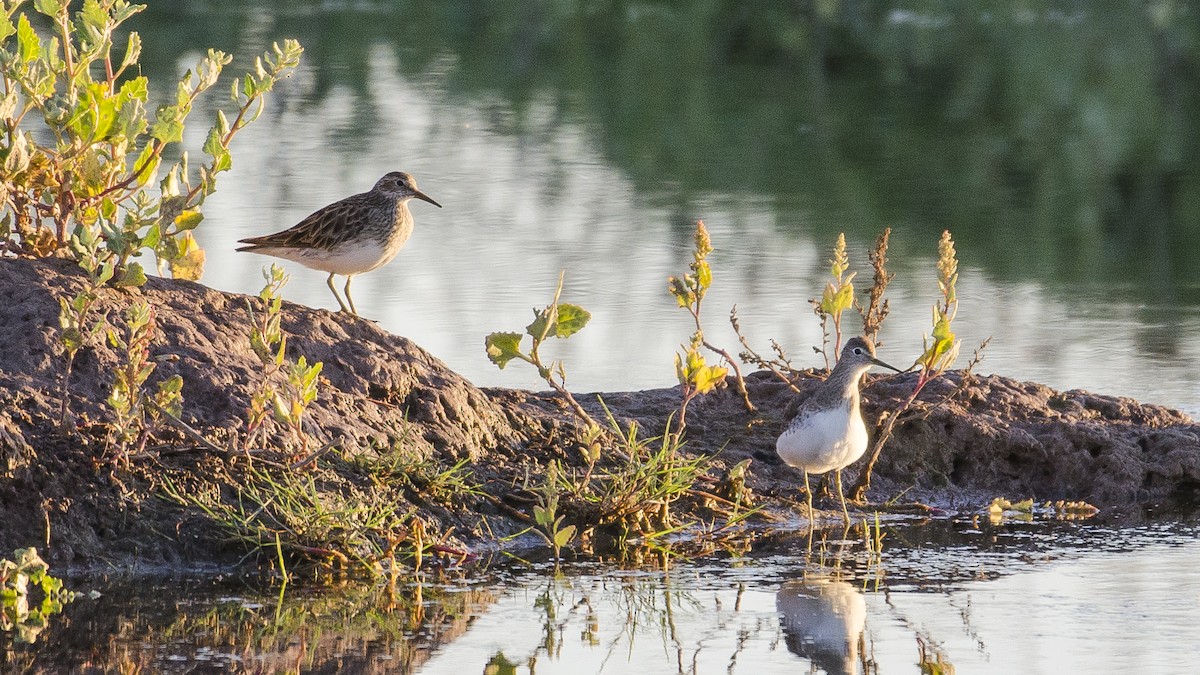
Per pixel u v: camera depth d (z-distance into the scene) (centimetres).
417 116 3312
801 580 1134
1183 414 1520
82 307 1138
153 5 4647
